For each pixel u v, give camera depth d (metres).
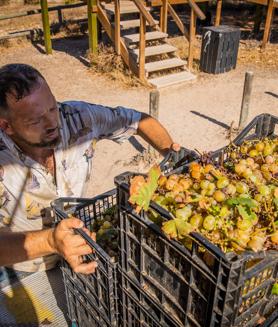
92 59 9.11
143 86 8.06
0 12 14.02
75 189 2.51
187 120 6.69
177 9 14.49
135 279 1.62
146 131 2.57
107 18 8.60
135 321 1.76
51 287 2.43
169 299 1.48
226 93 7.87
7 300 2.34
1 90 1.82
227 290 1.20
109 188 4.84
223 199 1.45
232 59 8.98
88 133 2.42
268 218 1.42
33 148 2.16
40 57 10.06
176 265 1.40
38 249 1.67
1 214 2.31
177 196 1.46
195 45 10.79
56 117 1.97
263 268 1.25
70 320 2.20
